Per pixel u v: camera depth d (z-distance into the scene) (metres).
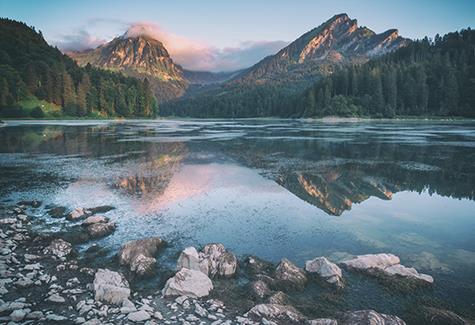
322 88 151.38
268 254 11.59
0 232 12.50
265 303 8.02
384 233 13.77
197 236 13.09
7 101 106.25
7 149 39.78
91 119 129.00
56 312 7.27
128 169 27.27
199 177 24.31
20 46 155.75
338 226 14.49
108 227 13.44
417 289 9.00
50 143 46.38
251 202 17.97
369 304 8.29
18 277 8.84
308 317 7.59
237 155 36.03
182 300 7.92
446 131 71.62
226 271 9.57
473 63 150.12
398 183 23.17
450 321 7.49
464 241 13.01
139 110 152.12
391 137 57.53
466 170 27.83
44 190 20.19
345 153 37.72
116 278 8.69
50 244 11.15
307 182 23.03
